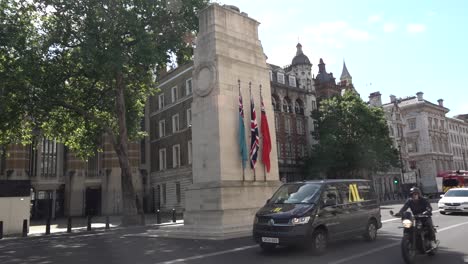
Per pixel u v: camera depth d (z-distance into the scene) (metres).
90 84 30.05
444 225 16.58
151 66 26.91
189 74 45.34
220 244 13.23
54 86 26.53
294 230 10.01
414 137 84.06
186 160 44.22
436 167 83.00
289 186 12.00
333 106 48.72
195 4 26.45
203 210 17.12
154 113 51.72
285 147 50.31
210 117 17.84
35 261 11.46
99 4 24.55
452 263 8.98
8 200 23.19
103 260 11.03
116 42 24.53
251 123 18.53
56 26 25.75
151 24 26.94
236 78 18.64
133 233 20.20
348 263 9.03
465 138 101.25
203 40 18.88
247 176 17.91
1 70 24.73
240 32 19.58
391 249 10.91
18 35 24.22
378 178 65.25
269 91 20.30
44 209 42.94
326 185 11.40
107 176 46.12
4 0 25.09
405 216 9.09
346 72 73.06
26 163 42.62
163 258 10.80
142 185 50.47
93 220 36.53
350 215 11.63
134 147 47.97
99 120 27.70
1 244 17.48
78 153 33.88
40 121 28.33
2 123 26.41
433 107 86.06
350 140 47.28
